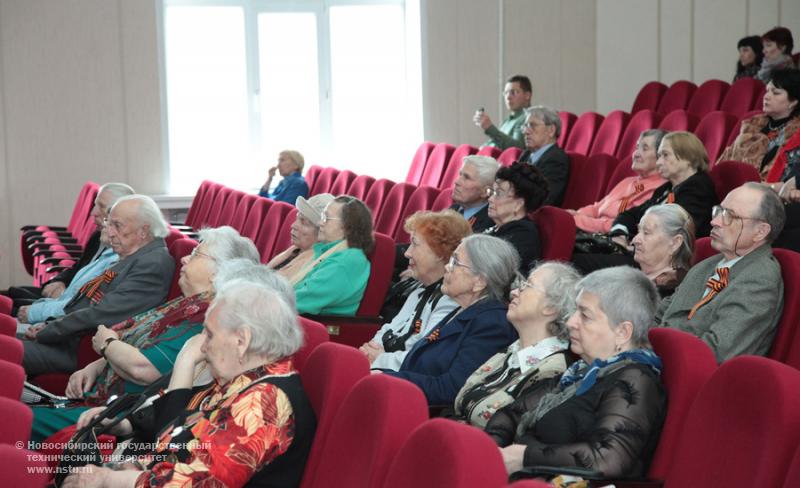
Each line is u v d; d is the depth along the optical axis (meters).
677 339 2.31
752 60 7.75
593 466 2.22
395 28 9.52
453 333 3.20
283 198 7.65
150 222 4.34
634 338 2.46
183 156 9.31
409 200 5.72
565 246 4.00
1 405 2.15
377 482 1.91
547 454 2.28
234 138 9.38
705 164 4.23
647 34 9.16
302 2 9.39
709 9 9.05
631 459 2.24
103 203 5.41
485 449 1.67
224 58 9.32
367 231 4.29
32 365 4.13
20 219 8.72
